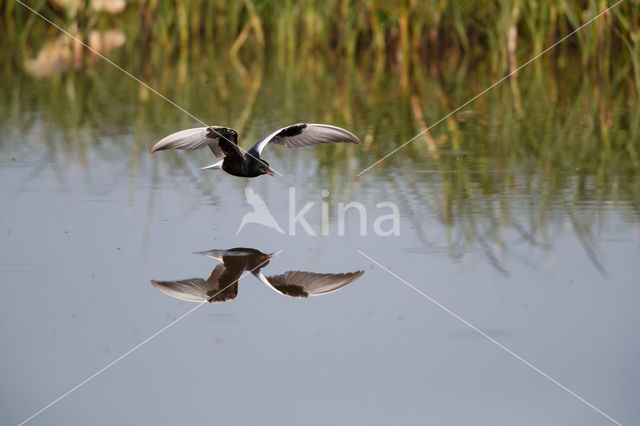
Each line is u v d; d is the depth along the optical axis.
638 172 10.96
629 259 7.94
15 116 14.99
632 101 15.97
